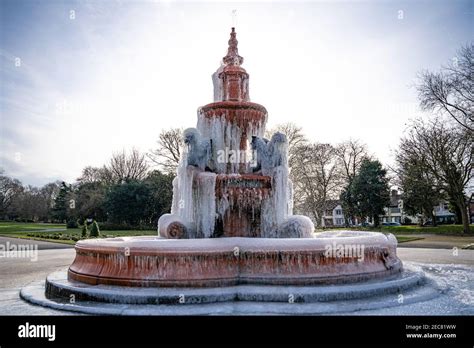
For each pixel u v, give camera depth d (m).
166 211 45.66
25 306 6.14
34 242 26.14
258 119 9.98
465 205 35.59
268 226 8.80
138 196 47.66
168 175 43.81
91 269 6.83
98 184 57.00
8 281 9.23
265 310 5.34
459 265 11.04
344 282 6.43
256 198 8.70
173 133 38.91
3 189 64.19
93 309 5.53
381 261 7.16
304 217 8.85
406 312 5.45
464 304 5.92
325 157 42.44
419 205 42.78
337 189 48.34
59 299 6.32
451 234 36.25
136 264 6.36
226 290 5.93
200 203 8.52
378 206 46.97
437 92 29.39
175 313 5.20
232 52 11.05
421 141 34.78
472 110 28.34
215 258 6.34
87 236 31.30
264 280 6.27
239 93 10.57
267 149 9.19
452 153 33.50
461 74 28.11
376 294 6.21
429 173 35.78
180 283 6.09
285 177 8.95
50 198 65.19
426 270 9.88
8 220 66.56
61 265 12.75
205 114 10.09
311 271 6.37
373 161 48.00
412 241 26.16
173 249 6.24
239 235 8.72
